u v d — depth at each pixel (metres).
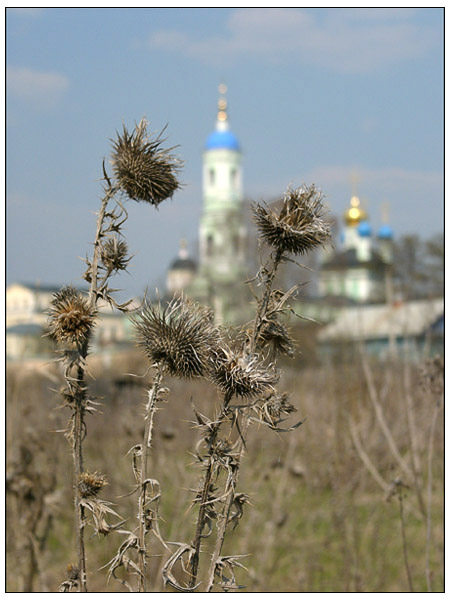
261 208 2.86
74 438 2.86
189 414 8.55
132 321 2.86
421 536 8.52
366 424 8.87
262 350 2.93
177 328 2.79
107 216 2.90
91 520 2.79
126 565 2.67
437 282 48.25
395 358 10.90
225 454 2.70
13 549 7.11
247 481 8.79
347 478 8.57
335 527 8.04
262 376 2.76
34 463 7.25
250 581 7.38
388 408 9.05
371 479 8.84
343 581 7.52
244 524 8.50
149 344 2.82
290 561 7.95
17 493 6.89
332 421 9.69
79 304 2.90
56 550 7.59
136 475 2.77
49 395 7.75
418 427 8.33
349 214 104.38
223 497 2.68
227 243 61.66
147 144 3.03
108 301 2.88
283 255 2.87
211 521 2.71
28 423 8.02
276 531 8.36
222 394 2.86
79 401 2.87
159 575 5.32
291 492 9.02
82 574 2.78
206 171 116.62
